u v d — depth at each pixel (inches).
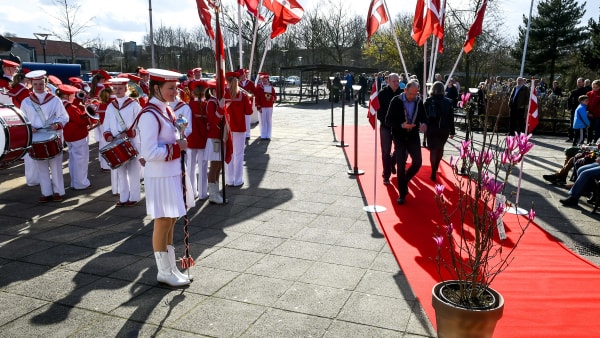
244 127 333.1
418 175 369.1
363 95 1074.7
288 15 395.5
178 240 231.5
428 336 147.2
